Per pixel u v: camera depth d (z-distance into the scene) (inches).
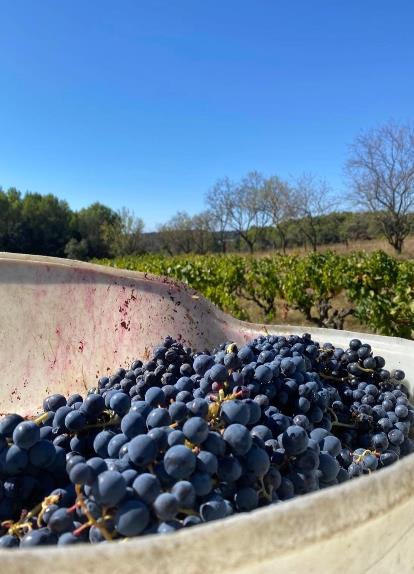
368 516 25.3
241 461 38.5
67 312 92.9
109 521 32.1
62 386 89.7
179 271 493.7
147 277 95.1
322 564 24.4
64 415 47.0
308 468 41.5
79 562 20.6
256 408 44.4
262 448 41.1
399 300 280.4
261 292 465.4
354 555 25.9
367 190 1441.9
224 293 406.9
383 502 26.1
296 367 58.3
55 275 93.6
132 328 92.3
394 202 1412.4
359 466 53.4
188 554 21.3
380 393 72.4
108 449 41.5
